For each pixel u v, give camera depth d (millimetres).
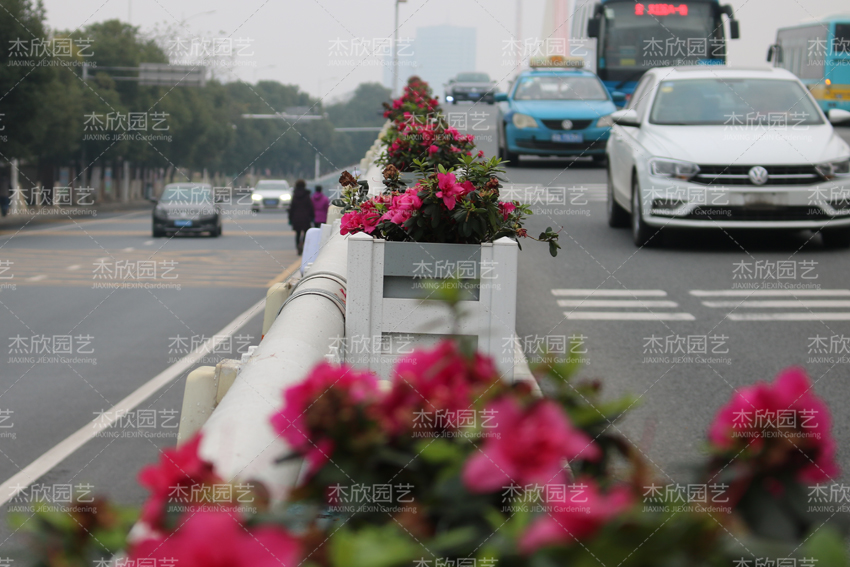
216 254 26141
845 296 10750
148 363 11531
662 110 14695
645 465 1456
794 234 14922
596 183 20594
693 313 10062
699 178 13352
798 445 1487
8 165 51875
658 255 13414
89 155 64438
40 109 44969
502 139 23719
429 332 6535
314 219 25781
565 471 1562
